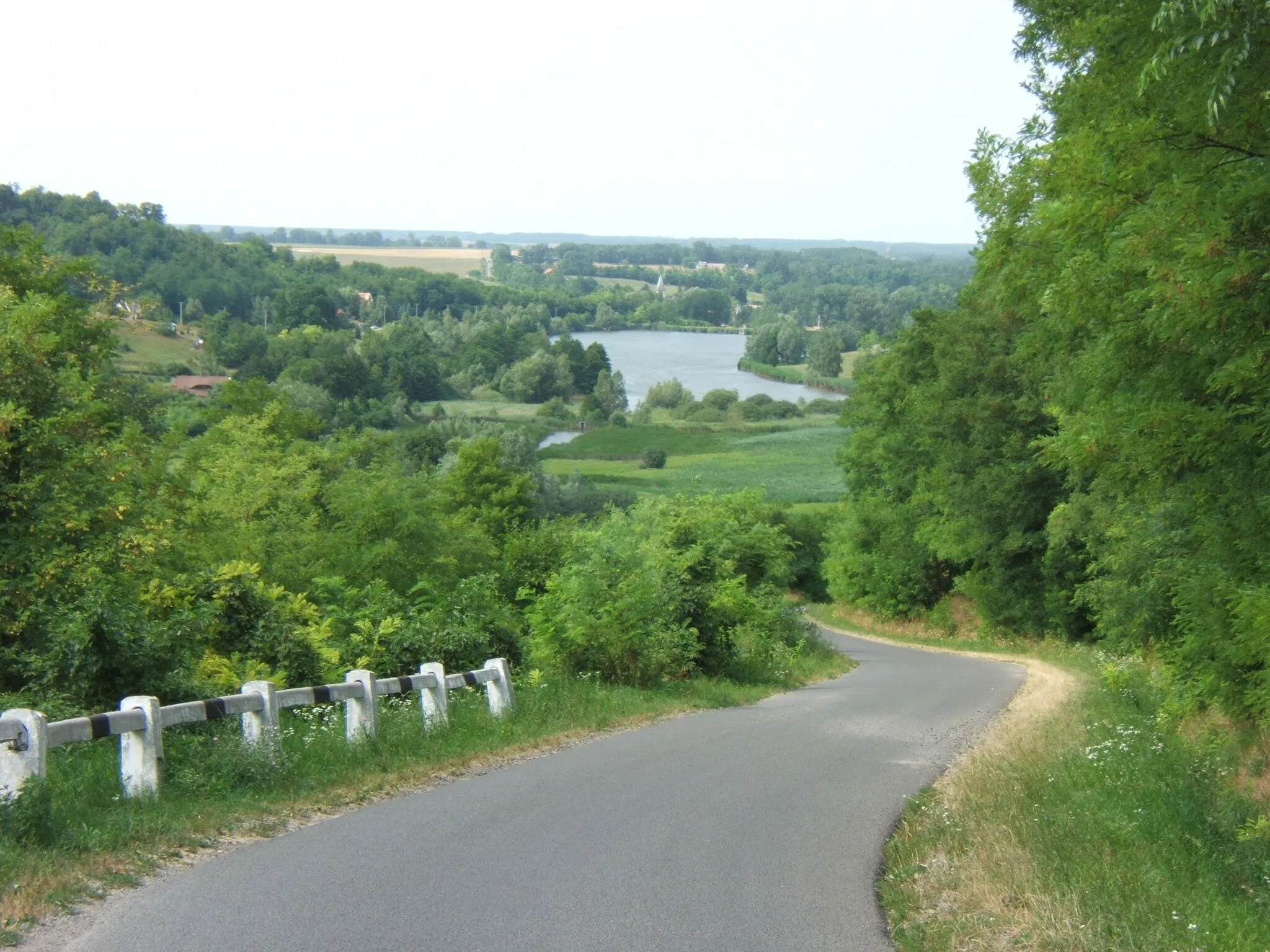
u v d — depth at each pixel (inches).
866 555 1994.3
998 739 562.9
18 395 572.7
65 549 545.3
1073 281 325.4
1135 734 509.7
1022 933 241.6
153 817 311.1
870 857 321.1
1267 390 282.5
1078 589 1187.9
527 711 587.5
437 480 1905.8
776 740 570.9
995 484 1480.1
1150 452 319.6
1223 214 281.9
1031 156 393.1
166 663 455.2
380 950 220.8
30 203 5974.4
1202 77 303.6
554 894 267.3
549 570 1355.8
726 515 1288.1
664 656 810.8
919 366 1750.7
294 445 1398.9
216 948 216.5
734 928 246.7
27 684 441.4
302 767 392.8
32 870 253.6
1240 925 255.0
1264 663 336.8
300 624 634.2
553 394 5605.3
